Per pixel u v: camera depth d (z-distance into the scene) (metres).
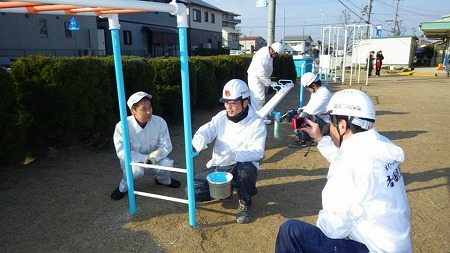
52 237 2.94
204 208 3.50
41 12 2.82
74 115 4.85
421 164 4.80
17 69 4.52
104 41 27.62
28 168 4.48
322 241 1.86
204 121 7.55
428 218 3.30
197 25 40.25
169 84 6.72
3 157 4.27
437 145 5.77
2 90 4.03
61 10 2.72
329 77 18.17
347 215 1.67
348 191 1.64
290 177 4.40
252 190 3.26
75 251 2.75
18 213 3.33
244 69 10.34
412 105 9.96
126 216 3.30
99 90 5.10
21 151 4.41
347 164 1.67
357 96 1.75
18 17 21.20
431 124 7.40
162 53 34.88
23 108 4.62
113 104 5.63
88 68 4.91
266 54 7.09
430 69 26.38
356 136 1.73
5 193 3.76
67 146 5.25
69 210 3.42
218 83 9.03
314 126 2.53
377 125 7.39
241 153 3.17
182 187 4.05
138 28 31.69
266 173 4.56
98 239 2.92
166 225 3.15
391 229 1.64
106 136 5.43
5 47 20.61
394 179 1.68
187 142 2.90
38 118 4.76
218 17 45.12
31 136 4.78
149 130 3.71
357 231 1.71
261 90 7.36
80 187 3.97
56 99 4.72
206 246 2.83
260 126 3.34
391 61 29.16
